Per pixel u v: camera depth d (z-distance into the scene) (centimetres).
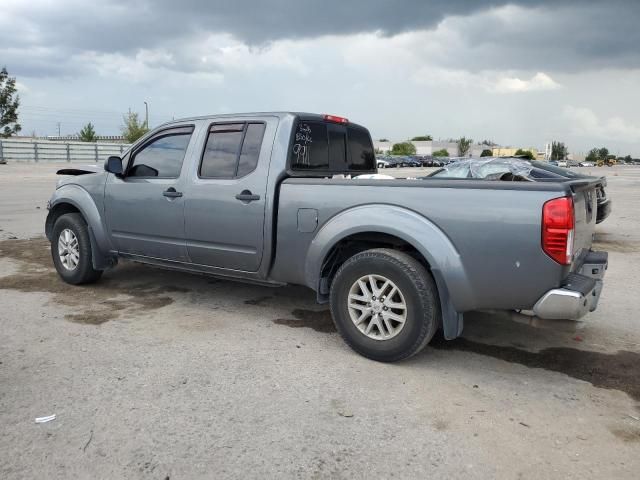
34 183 2311
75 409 325
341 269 416
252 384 364
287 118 466
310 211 434
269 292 600
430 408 336
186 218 505
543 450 291
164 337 451
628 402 350
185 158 512
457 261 370
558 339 468
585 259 414
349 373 386
